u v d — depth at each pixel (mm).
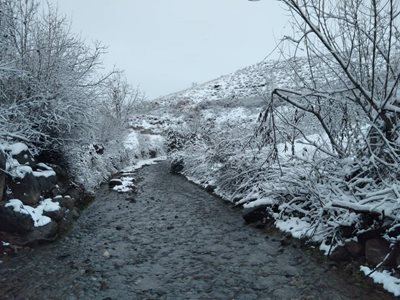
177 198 11695
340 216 5633
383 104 5172
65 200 8406
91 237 7305
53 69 8570
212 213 9383
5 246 6055
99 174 13969
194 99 48594
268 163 7930
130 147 24250
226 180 10922
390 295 4328
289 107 7859
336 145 6371
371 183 5777
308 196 7055
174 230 7879
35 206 7105
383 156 5605
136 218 9016
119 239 7211
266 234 7281
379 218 5066
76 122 8789
